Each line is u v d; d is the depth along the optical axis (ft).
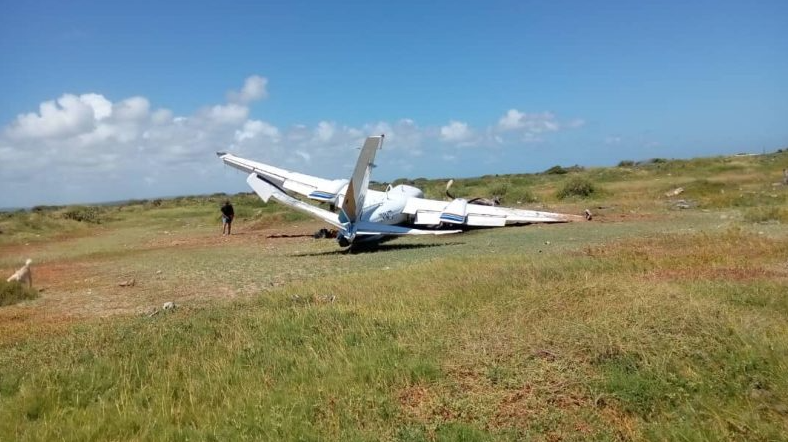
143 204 227.40
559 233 63.46
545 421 14.70
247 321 26.58
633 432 14.16
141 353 22.25
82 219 135.74
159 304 36.78
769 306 23.75
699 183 110.32
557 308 23.88
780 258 35.88
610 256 39.14
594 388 16.37
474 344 20.02
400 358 19.57
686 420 14.60
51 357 22.27
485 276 33.55
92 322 29.84
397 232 59.82
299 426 14.85
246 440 14.38
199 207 168.25
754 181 117.39
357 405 15.98
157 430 15.47
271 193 67.67
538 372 17.39
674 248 41.60
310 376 18.83
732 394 15.89
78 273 54.13
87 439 15.01
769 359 17.31
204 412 16.69
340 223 61.11
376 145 58.70
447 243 62.34
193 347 22.94
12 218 123.95
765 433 13.62
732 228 52.01
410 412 15.57
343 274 43.55
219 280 45.37
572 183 112.78
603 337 19.26
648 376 16.90
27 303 38.96
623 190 117.39
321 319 25.58
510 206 99.96
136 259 63.93
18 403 17.63
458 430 14.28
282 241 76.54
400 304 28.04
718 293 26.03
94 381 19.40
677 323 20.34
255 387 18.17
